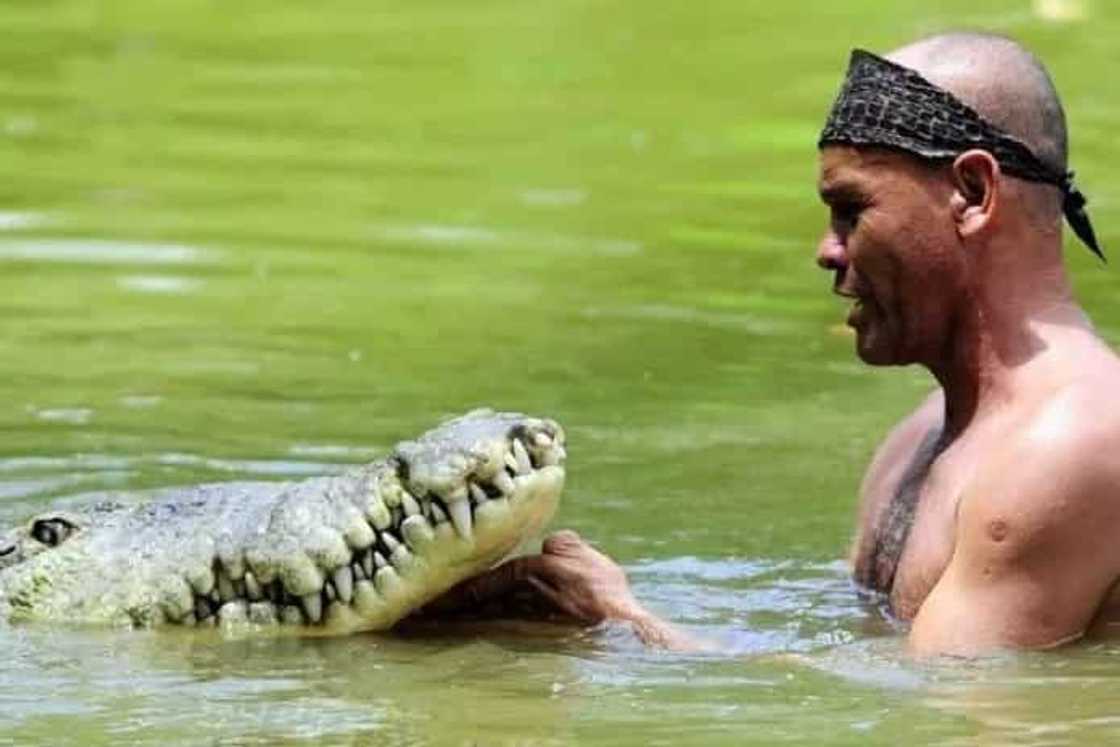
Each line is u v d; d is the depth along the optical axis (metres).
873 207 15.18
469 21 43.16
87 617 15.66
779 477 19.19
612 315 24.61
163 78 37.97
